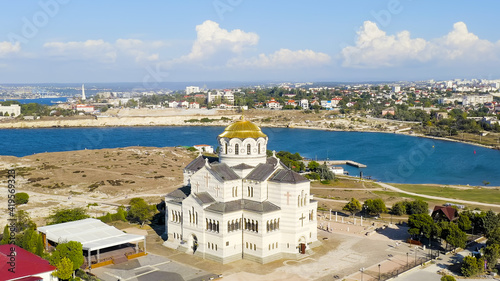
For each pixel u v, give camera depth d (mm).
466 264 120125
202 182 139000
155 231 160000
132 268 124875
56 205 199125
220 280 116688
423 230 143375
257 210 130500
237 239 132750
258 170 139375
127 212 177000
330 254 136500
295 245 133375
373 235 156125
